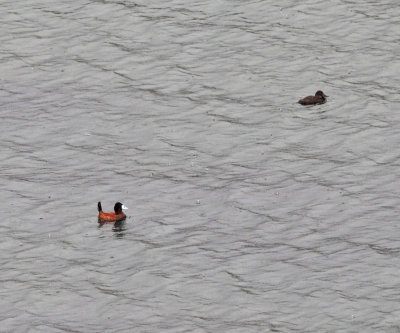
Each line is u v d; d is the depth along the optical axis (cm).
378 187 5516
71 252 5094
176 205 5431
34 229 5275
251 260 4984
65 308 4716
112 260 5025
